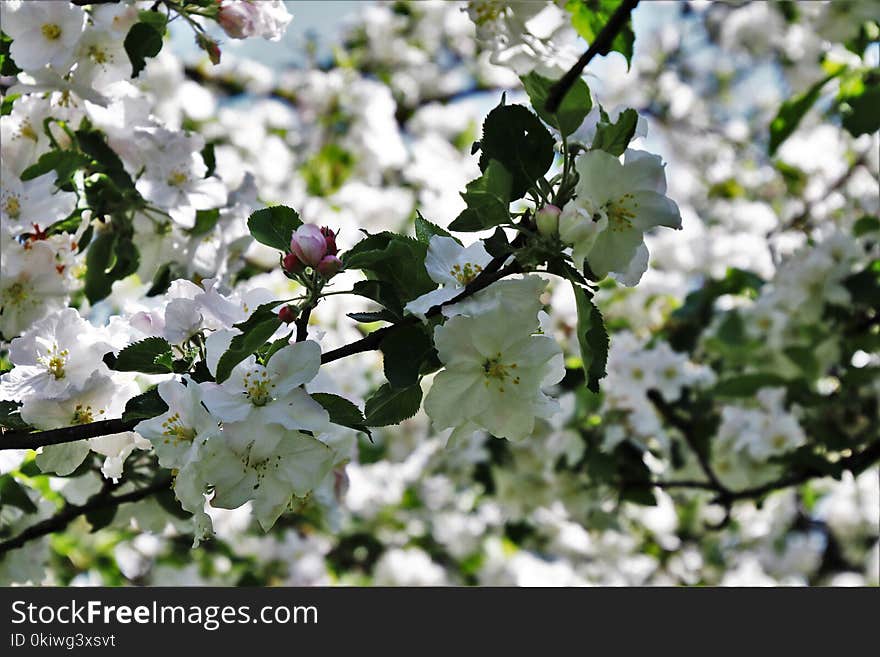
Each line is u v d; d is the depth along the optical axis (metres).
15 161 4.45
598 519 7.55
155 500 5.10
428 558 9.80
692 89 12.59
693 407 7.29
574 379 7.10
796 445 7.09
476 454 7.65
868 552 11.36
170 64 8.11
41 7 4.15
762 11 11.28
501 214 3.07
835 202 9.66
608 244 3.08
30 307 4.25
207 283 3.66
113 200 4.75
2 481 4.95
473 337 3.08
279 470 3.11
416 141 11.12
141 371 3.34
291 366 3.13
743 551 11.34
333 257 3.09
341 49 11.14
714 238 8.50
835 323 7.32
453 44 11.82
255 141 9.32
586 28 3.78
